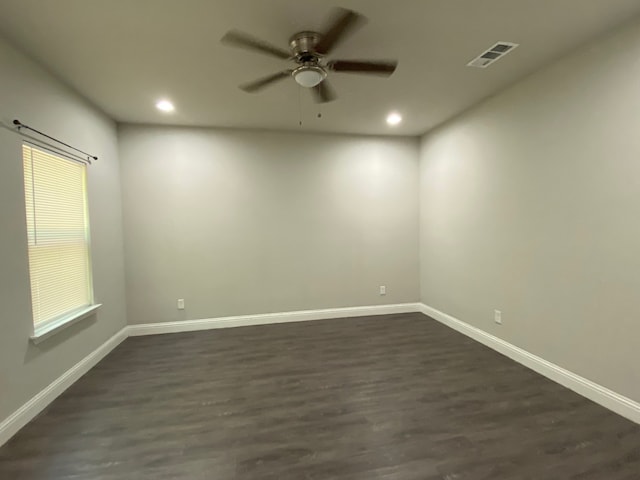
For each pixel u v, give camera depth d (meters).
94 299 3.27
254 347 3.63
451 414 2.31
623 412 2.25
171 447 2.00
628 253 2.21
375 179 4.77
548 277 2.81
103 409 2.43
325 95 2.92
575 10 2.02
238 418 2.30
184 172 4.20
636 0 1.93
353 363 3.19
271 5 1.93
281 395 2.61
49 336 2.54
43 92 2.60
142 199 4.09
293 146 4.51
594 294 2.44
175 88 3.03
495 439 2.04
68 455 1.94
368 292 4.83
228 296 4.38
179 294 4.23
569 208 2.60
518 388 2.66
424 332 4.06
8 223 2.20
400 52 2.50
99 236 3.42
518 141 3.06
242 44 2.00
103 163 3.57
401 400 2.50
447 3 1.94
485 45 2.41
